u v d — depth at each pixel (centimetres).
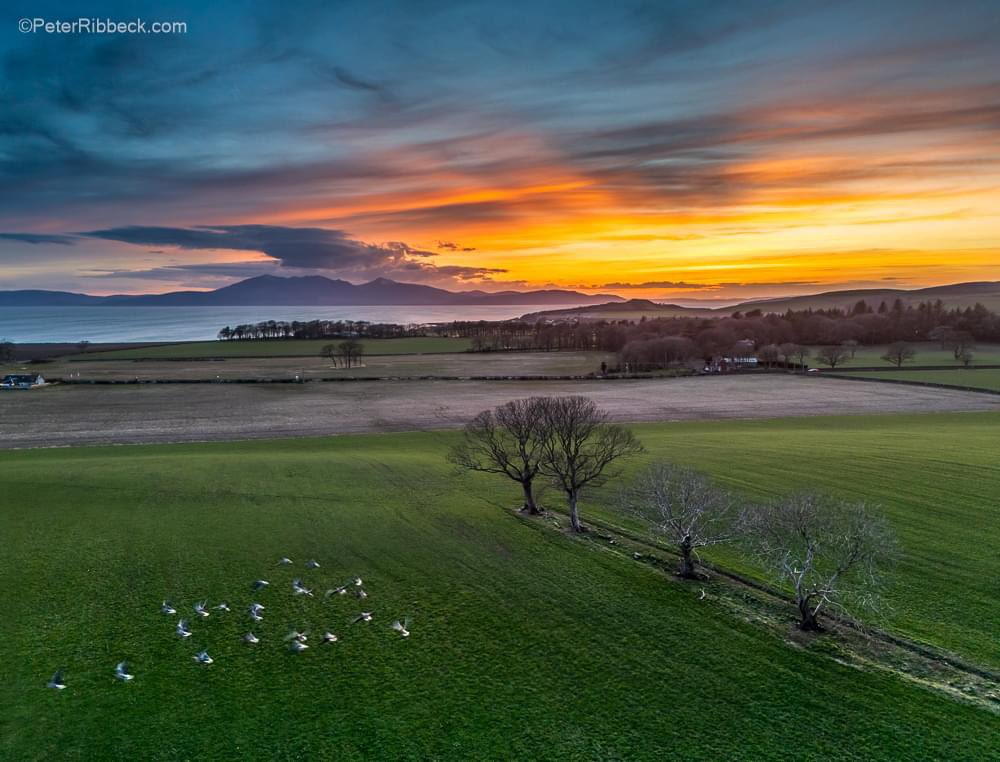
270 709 2638
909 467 6166
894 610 3391
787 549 3731
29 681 2797
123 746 2403
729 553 4269
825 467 6225
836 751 2369
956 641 3092
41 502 5244
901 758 2327
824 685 2759
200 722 2550
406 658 3014
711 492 4503
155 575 3875
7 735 2450
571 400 6569
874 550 3466
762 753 2364
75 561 4041
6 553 4147
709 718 2561
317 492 5666
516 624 3316
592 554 4238
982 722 2503
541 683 2808
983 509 4894
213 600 3581
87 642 3123
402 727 2527
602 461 5034
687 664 2938
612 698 2697
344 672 2906
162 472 6291
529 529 4719
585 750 2392
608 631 3238
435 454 7531
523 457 5234
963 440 7575
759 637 3162
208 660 2964
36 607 3447
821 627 3250
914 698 2658
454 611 3459
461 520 4925
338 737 2467
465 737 2469
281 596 3641
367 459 7112
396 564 4072
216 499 5391
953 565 3903
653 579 3850
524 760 2345
